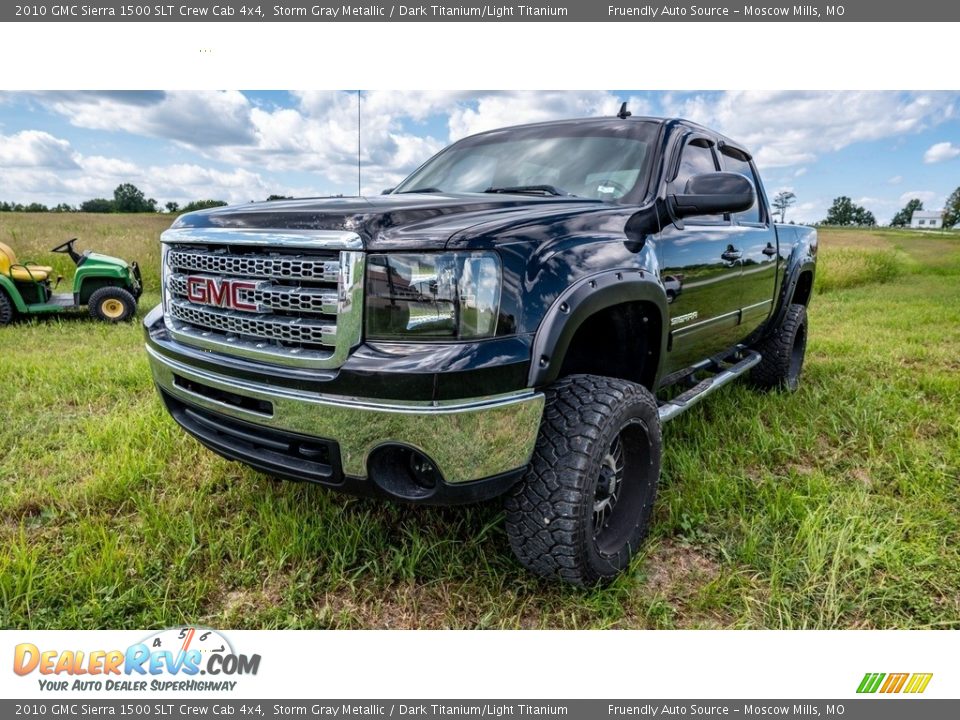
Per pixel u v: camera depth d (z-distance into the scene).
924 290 14.94
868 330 7.56
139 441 3.29
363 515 2.60
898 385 4.68
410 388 1.78
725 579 2.28
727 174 2.56
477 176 3.24
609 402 2.12
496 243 1.91
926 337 6.89
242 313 2.12
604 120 3.27
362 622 2.11
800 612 2.12
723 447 3.38
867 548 2.36
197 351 2.26
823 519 2.54
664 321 2.56
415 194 2.60
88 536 2.44
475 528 2.55
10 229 20.33
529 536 2.09
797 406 4.11
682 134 3.17
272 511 2.54
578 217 2.25
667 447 3.29
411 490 1.97
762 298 4.01
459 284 1.84
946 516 2.64
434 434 1.80
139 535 2.48
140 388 4.37
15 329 7.50
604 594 2.20
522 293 1.92
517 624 2.08
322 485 2.03
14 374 4.79
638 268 2.37
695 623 2.11
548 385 2.08
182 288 2.35
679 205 2.64
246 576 2.25
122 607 2.10
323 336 1.91
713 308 3.24
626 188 2.84
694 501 2.71
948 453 3.25
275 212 2.04
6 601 2.08
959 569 2.31
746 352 4.36
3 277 7.67
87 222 29.44
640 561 2.36
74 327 7.70
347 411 1.85
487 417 1.84
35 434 3.54
